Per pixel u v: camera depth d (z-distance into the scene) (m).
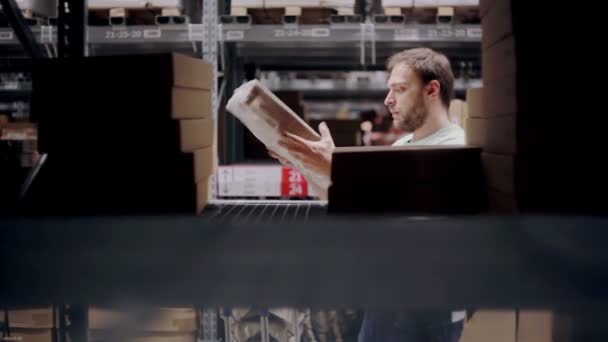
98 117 1.27
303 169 1.65
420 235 0.95
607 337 1.12
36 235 0.99
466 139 1.54
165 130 1.26
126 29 2.77
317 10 2.92
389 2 2.82
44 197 1.29
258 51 3.41
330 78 6.55
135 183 1.28
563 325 1.23
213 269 0.97
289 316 2.62
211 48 2.78
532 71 1.15
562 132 1.15
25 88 3.53
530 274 0.94
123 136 1.27
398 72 2.07
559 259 0.94
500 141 1.23
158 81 1.25
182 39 2.78
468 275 0.95
